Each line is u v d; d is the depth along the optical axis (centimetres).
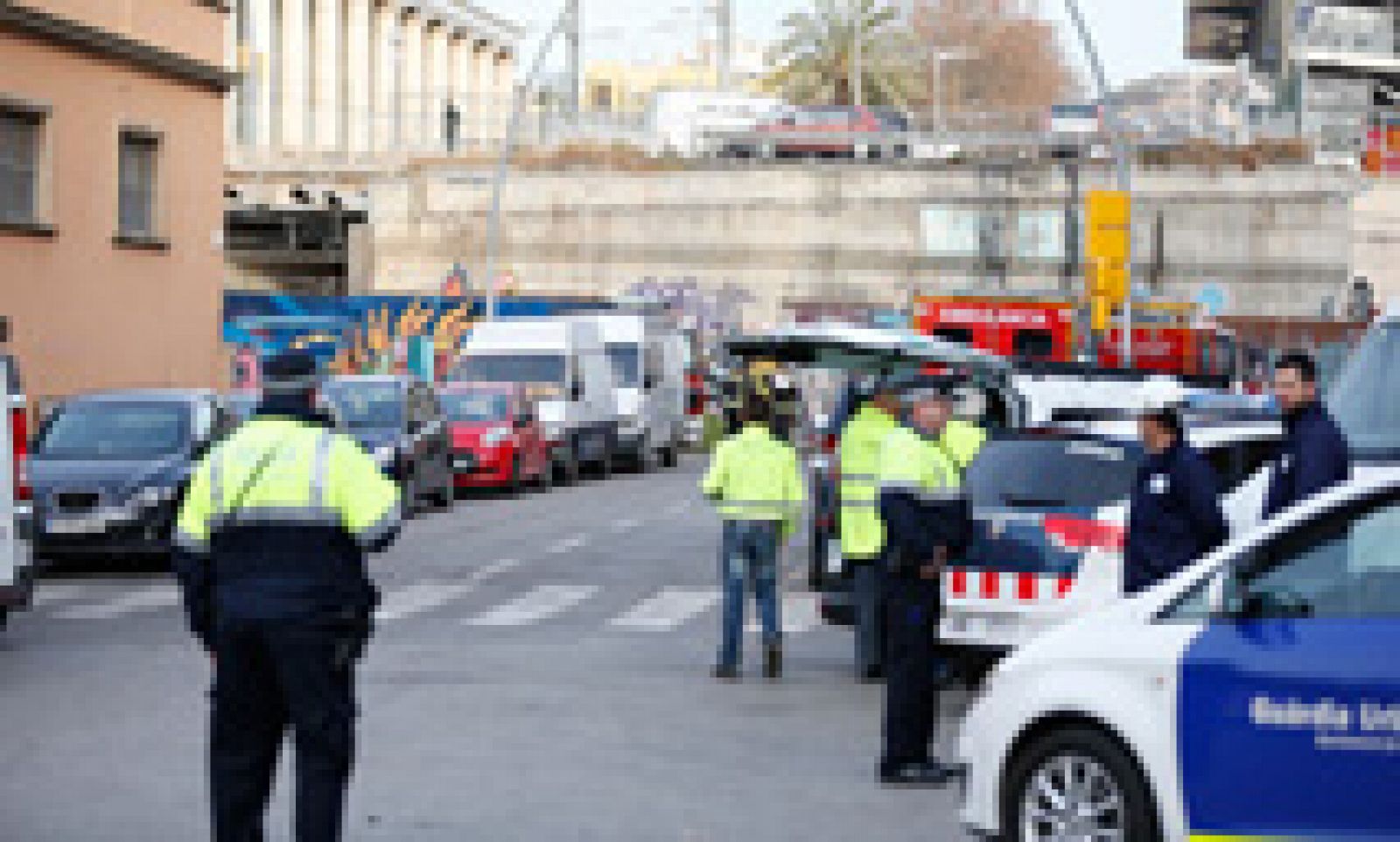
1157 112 11006
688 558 3819
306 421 1238
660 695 2211
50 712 2050
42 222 4966
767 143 11094
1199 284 10412
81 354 5156
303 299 8862
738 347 2300
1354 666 1167
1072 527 2100
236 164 11344
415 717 2041
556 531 4434
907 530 1711
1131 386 2578
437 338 8900
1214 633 1227
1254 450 2056
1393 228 10488
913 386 1770
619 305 9125
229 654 1216
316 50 16312
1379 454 1888
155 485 3444
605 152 11175
